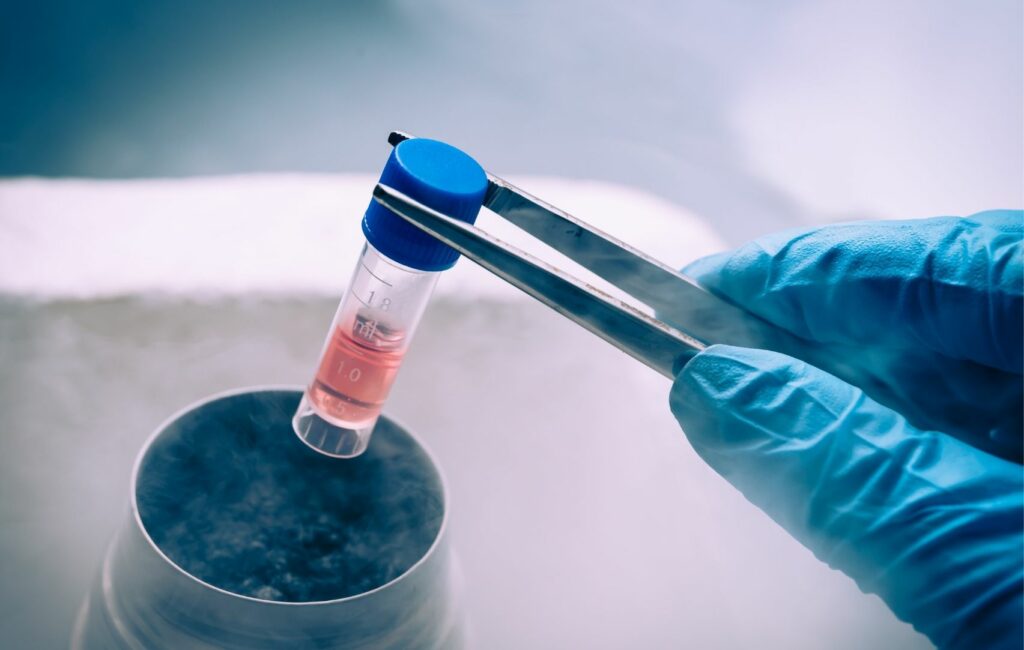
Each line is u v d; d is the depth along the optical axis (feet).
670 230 3.33
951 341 1.86
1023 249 1.79
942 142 3.65
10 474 2.17
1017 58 3.49
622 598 2.23
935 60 3.63
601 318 1.49
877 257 1.89
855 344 1.99
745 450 1.62
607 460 2.53
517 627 2.12
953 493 1.55
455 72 3.76
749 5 3.79
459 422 2.53
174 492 1.64
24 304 2.51
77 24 3.46
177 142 3.26
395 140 1.59
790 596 2.34
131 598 1.43
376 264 1.59
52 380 2.36
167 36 3.57
